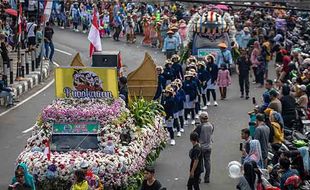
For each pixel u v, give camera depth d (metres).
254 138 31.98
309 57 50.16
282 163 27.62
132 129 31.22
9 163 35.34
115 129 30.20
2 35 54.72
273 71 61.16
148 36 73.38
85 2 80.94
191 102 43.69
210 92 50.28
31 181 25.59
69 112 30.39
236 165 29.17
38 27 62.78
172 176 33.97
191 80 43.81
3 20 63.34
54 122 30.55
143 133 31.94
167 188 32.22
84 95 31.19
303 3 72.12
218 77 50.56
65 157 29.08
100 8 79.06
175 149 38.66
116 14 76.19
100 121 30.38
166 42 61.78
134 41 75.19
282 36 63.84
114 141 29.88
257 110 35.75
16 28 62.34
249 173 26.86
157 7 79.69
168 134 38.84
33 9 65.19
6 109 46.62
